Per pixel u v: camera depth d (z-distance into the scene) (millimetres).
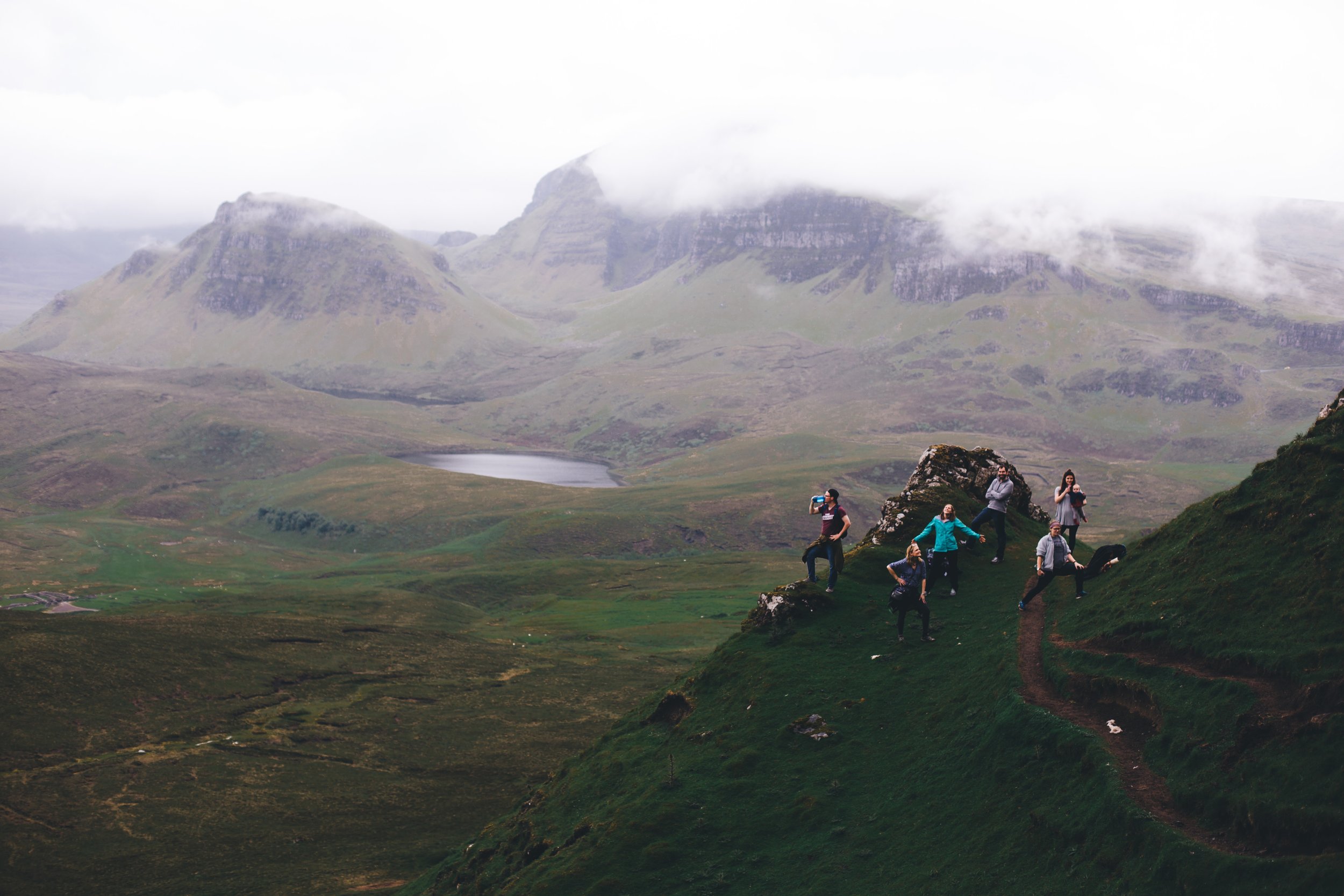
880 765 34062
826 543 47375
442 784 116250
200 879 84500
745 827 33625
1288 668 24734
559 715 145250
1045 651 34188
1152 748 25922
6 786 108188
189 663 157125
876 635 43156
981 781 29500
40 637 149625
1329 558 27344
